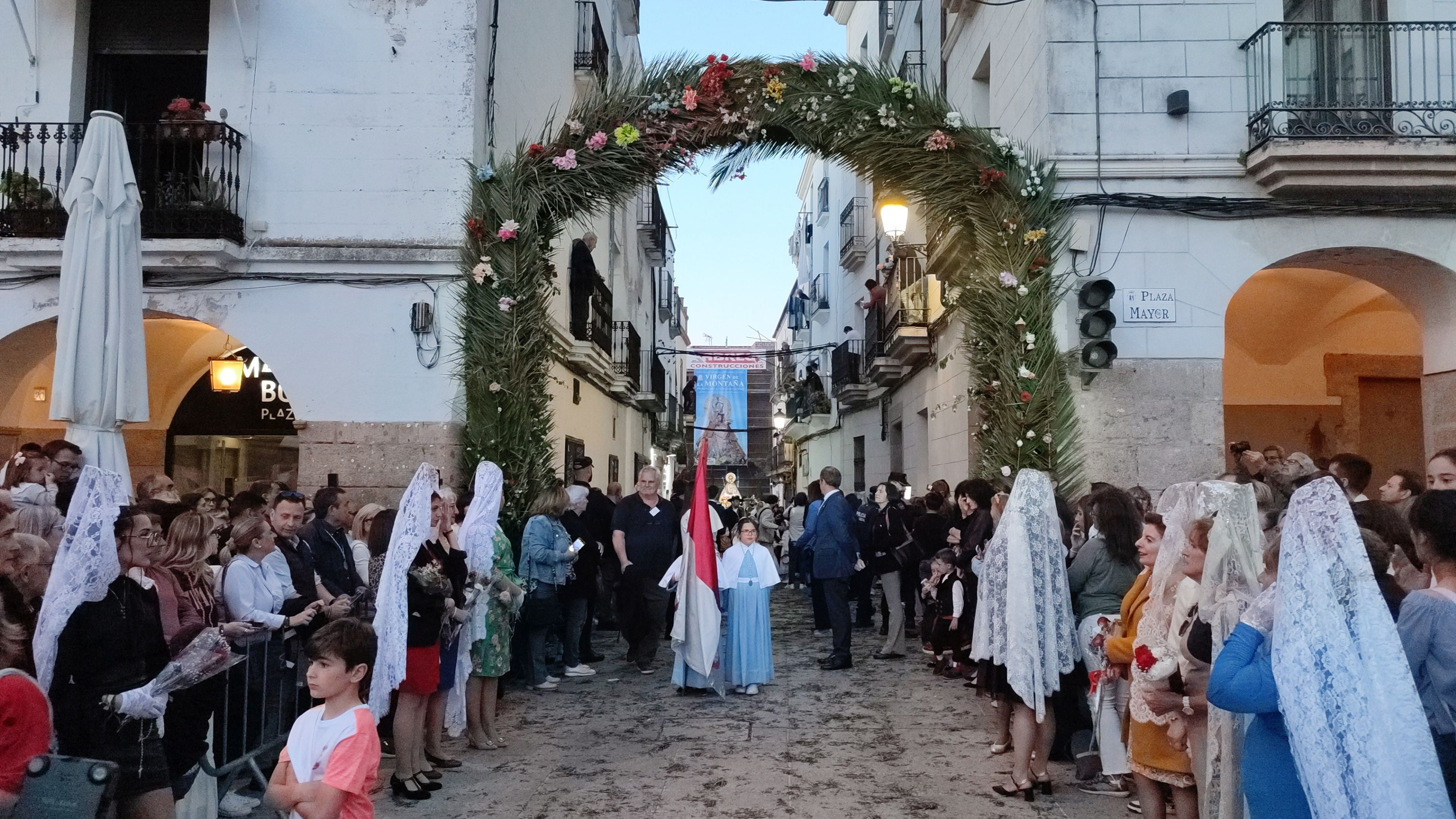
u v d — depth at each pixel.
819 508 9.23
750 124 8.45
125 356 6.30
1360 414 12.34
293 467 12.43
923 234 15.38
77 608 3.40
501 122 10.71
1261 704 2.76
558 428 12.59
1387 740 2.42
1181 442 8.51
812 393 25.42
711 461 34.12
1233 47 8.70
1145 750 4.06
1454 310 8.70
